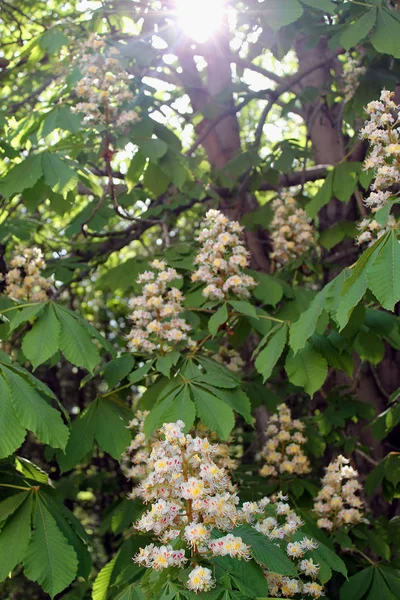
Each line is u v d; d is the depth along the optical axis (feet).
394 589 10.50
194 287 12.27
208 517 6.85
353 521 11.43
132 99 12.47
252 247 20.83
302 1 11.80
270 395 14.26
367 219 10.53
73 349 9.49
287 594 7.64
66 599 17.74
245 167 17.42
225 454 11.21
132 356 11.11
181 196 17.33
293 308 12.59
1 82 19.15
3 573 7.79
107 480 24.72
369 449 18.07
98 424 10.66
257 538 7.15
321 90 19.07
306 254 15.34
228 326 11.84
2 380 8.25
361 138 9.54
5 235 16.60
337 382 20.35
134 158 12.75
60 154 11.89
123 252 30.01
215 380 9.95
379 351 11.48
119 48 13.43
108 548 28.12
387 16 11.28
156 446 7.31
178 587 6.35
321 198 13.01
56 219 25.58
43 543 8.08
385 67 15.56
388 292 6.97
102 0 15.42
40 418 8.16
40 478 10.02
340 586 11.52
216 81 20.76
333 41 13.62
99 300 29.27
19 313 9.70
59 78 14.46
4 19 19.95
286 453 13.20
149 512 6.98
